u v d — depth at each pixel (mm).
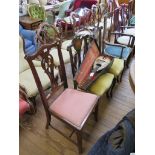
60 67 1677
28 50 2688
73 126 1434
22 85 1794
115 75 2117
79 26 3049
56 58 2164
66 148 1687
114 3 4016
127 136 1148
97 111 1872
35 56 1336
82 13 3342
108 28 3168
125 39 2936
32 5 3803
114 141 1210
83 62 1895
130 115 1279
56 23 3330
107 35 3256
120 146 1146
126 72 2756
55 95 1665
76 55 1825
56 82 1662
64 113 1483
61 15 4293
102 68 1993
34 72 1365
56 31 2355
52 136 1801
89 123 1936
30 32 2887
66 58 2322
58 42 1550
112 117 2021
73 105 1541
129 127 1191
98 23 2992
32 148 1691
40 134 1822
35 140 1765
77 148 1680
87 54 1960
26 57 1286
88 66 1951
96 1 4680
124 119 1288
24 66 2086
